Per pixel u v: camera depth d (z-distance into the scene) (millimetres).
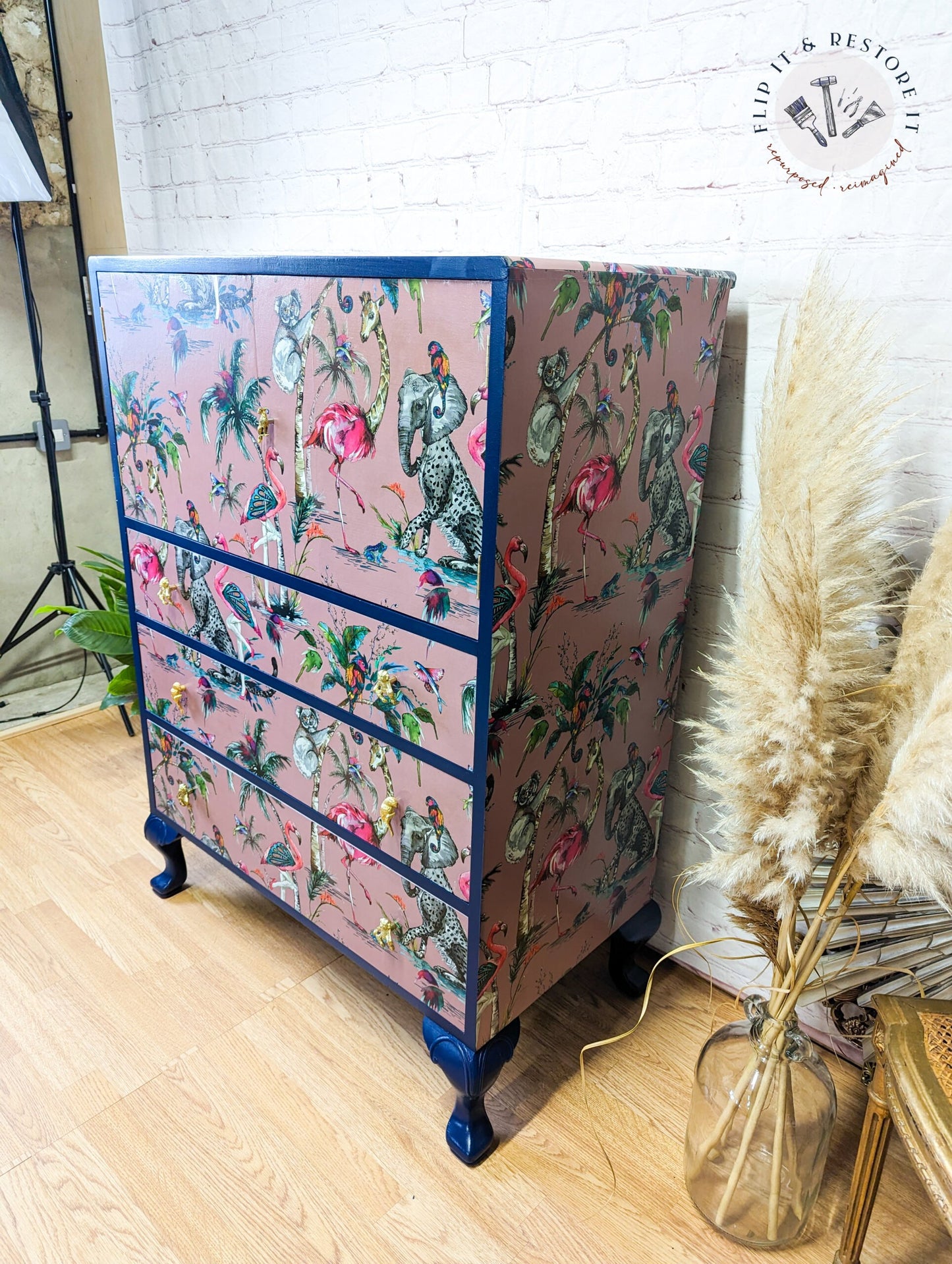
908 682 915
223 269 1089
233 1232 1094
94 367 2305
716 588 1329
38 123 2049
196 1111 1245
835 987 1220
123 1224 1099
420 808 1086
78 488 2371
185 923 1606
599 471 1001
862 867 959
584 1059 1348
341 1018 1411
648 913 1435
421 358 896
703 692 1384
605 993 1476
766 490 979
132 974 1480
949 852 882
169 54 1844
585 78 1266
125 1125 1222
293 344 1034
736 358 1223
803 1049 1021
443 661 989
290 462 1097
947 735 797
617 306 940
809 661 847
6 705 2344
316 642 1152
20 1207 1112
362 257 915
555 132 1323
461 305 843
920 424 1096
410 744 1065
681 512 1182
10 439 2193
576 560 1016
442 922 1110
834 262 1107
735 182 1165
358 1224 1106
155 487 1351
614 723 1193
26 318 2145
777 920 1038
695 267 1227
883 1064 898
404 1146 1210
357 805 1181
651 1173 1184
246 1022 1396
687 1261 1077
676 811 1467
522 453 884
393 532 992
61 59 2023
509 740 1005
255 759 1342
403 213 1565
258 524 1180
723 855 1007
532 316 839
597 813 1223
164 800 1603
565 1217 1124
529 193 1384
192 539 1312
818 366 922
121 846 1815
